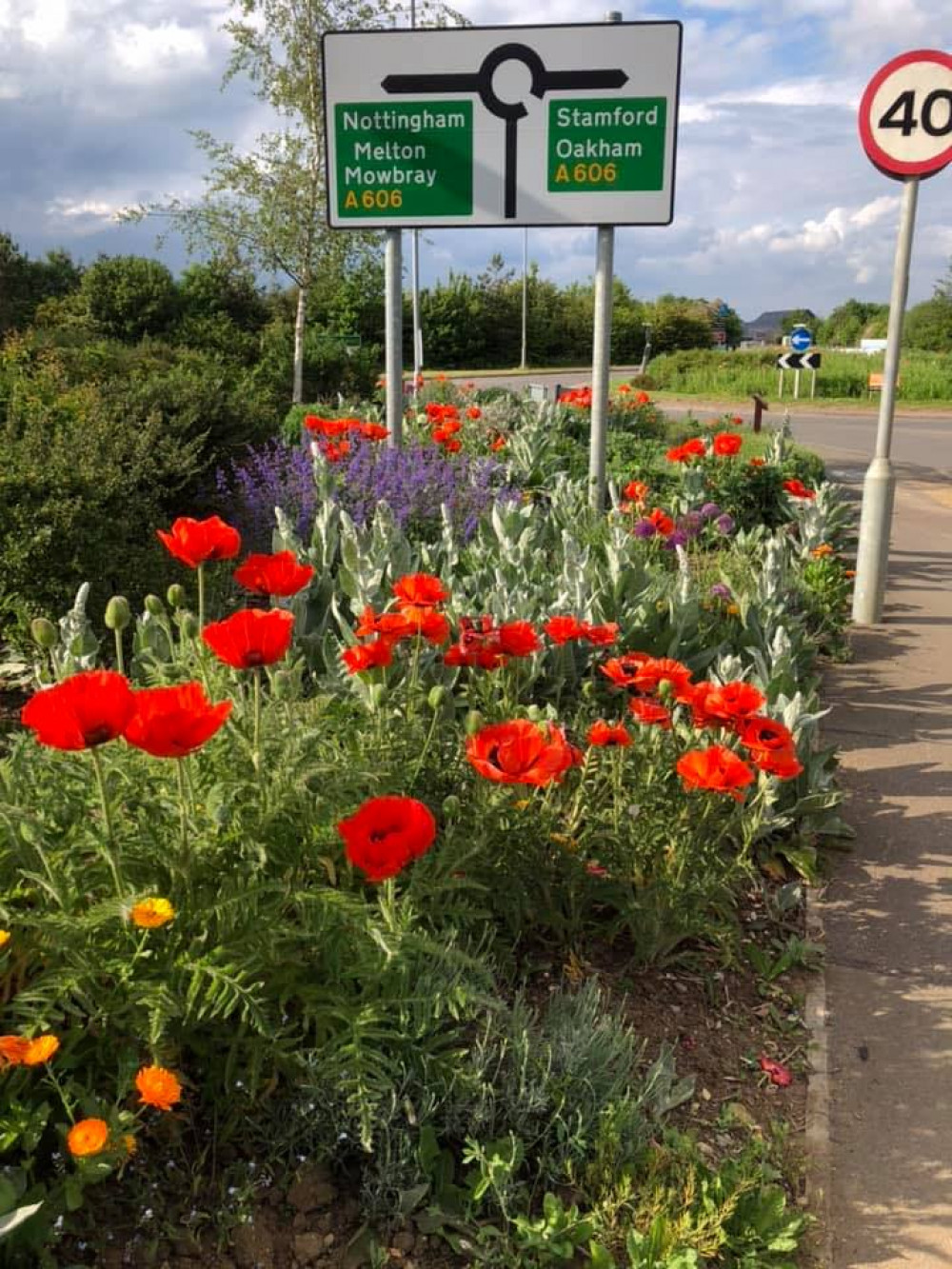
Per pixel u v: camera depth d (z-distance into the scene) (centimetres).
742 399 3891
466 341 7012
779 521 1036
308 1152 230
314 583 497
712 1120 263
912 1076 284
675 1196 227
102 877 228
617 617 536
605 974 313
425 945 230
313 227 2025
